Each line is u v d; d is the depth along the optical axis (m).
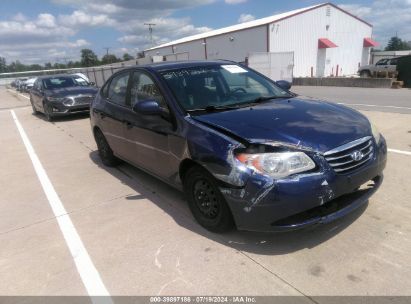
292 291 2.69
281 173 2.88
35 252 3.56
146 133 4.30
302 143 2.98
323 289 2.68
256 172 2.92
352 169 3.10
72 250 3.53
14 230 4.07
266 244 3.30
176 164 3.80
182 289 2.82
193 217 3.94
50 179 5.77
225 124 3.35
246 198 2.97
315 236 3.36
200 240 3.47
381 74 20.81
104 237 3.71
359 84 20.14
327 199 2.96
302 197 2.86
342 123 3.34
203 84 4.21
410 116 8.52
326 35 34.53
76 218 4.23
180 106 3.81
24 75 64.56
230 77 4.51
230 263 3.08
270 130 3.15
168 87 4.05
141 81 4.59
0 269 3.32
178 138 3.66
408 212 3.68
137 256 3.31
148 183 5.14
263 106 3.85
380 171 3.48
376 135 3.54
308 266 2.95
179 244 3.44
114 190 5.00
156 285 2.89
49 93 11.97
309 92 18.27
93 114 5.99
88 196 4.88
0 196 5.19
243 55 33.88
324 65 35.16
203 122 3.49
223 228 3.42
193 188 3.66
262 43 31.41
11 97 29.48
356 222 3.54
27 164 6.79
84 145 8.03
